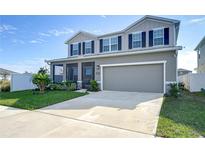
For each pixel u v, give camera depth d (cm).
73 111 645
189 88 1465
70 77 1592
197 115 560
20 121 525
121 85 1283
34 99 924
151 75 1153
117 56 1294
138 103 777
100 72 1380
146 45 1448
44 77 1257
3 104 817
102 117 552
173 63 1067
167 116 546
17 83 1662
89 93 1158
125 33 1571
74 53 1900
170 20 1346
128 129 435
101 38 1712
